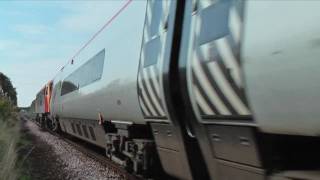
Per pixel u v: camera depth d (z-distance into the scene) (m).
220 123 5.98
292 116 4.58
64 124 26.03
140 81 9.01
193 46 6.64
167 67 7.41
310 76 4.26
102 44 13.48
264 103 4.95
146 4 9.16
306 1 4.32
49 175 13.45
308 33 4.26
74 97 18.89
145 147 9.68
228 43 5.61
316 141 5.05
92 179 12.27
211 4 6.18
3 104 31.16
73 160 16.48
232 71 5.51
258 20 4.99
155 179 9.95
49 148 21.42
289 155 5.33
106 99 12.18
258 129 5.21
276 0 4.70
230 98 5.62
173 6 7.40
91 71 15.07
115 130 13.27
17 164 14.04
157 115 8.20
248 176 5.79
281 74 4.61
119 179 11.89
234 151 5.91
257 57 4.96
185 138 7.33
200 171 7.40
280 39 4.61
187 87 6.82
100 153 18.33
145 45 8.88
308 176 4.63
